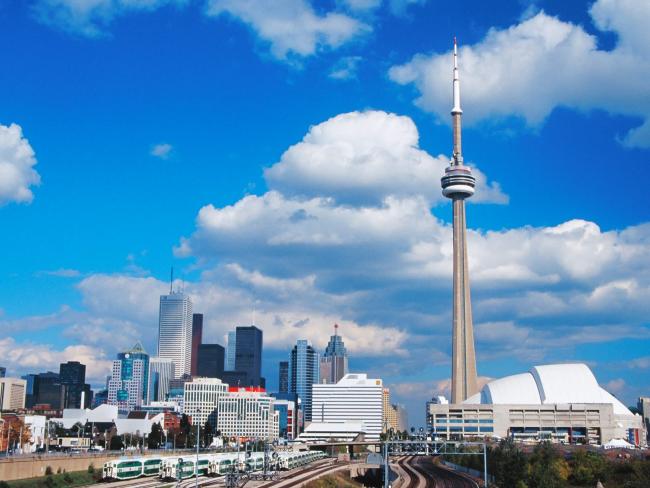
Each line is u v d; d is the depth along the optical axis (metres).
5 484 187.00
